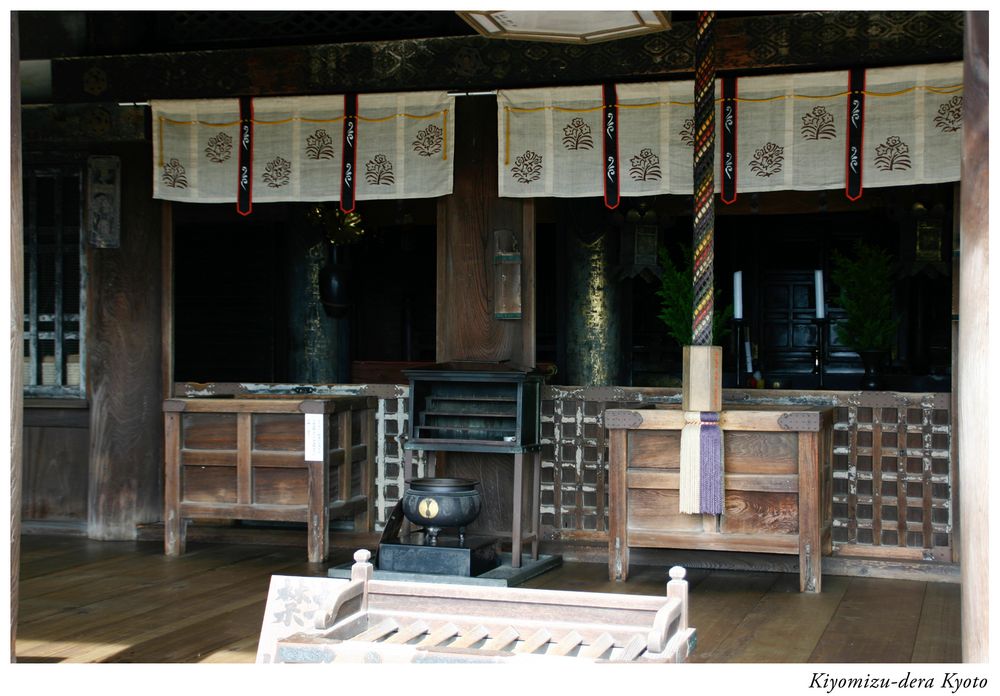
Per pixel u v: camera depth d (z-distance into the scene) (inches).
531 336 258.4
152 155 274.4
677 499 223.0
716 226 393.4
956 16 222.7
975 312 116.2
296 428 247.4
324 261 357.7
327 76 260.1
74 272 280.8
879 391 245.3
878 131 227.5
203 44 273.4
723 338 389.4
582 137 246.8
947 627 186.2
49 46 278.1
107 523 275.0
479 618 120.2
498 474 259.0
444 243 263.7
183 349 432.5
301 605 140.6
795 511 215.9
